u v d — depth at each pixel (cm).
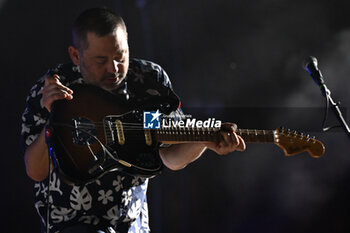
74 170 816
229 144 884
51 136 804
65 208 906
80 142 833
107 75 885
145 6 2752
